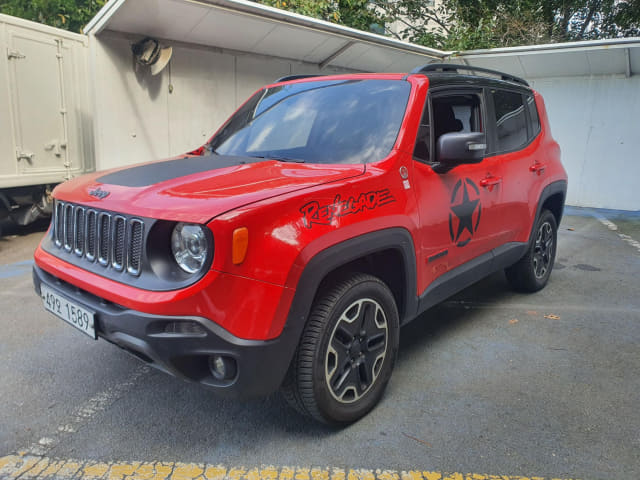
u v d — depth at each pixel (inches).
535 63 382.9
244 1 269.9
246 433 103.5
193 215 81.3
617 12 575.5
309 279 88.2
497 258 149.6
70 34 269.7
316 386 94.3
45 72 259.9
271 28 303.7
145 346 83.4
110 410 110.9
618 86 374.9
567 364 134.3
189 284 81.1
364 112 122.3
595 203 399.5
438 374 128.3
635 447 99.7
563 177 187.8
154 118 297.1
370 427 105.6
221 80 325.7
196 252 82.4
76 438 101.0
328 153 116.5
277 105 140.6
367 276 102.8
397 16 571.2
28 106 253.9
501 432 104.2
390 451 98.0
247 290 82.4
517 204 156.5
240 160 117.0
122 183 100.8
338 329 97.7
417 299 117.1
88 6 443.8
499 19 522.6
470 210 132.0
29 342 143.4
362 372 105.8
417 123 117.0
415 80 123.1
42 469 92.1
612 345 146.3
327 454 97.1
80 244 100.8
